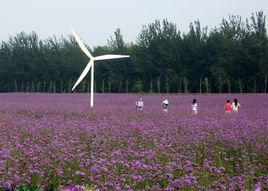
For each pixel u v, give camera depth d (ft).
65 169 44.65
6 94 276.82
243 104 165.27
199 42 312.29
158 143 60.75
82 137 67.31
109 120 95.30
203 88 311.47
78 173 41.39
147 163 48.32
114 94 271.28
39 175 42.22
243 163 49.14
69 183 40.42
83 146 58.03
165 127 79.71
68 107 144.46
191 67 313.73
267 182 40.29
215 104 169.48
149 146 59.36
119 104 169.17
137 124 84.89
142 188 39.52
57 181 41.73
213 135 69.46
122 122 89.51
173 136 68.18
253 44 279.90
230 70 282.97
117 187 36.86
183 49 315.58
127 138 66.08
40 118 102.22
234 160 53.26
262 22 304.91
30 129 75.36
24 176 41.39
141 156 50.70
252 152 57.36
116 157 49.75
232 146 60.75
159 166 44.62
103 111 125.08
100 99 209.36
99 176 40.98
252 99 191.83
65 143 59.06
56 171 43.29
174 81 312.09
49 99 212.43
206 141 64.54
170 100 199.82
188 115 111.14
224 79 283.79
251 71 281.33
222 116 107.24
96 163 45.65
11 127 78.23
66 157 48.80
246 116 107.24
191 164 46.55
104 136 68.08
